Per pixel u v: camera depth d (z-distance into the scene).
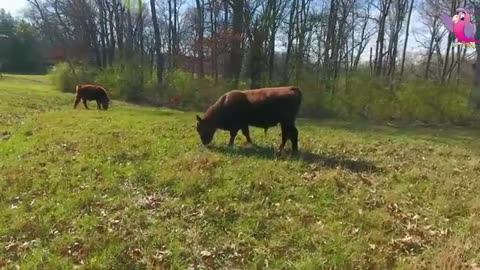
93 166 8.29
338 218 6.00
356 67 29.66
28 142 10.80
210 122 10.78
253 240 5.26
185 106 26.11
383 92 24.11
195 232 5.43
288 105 10.02
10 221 5.80
